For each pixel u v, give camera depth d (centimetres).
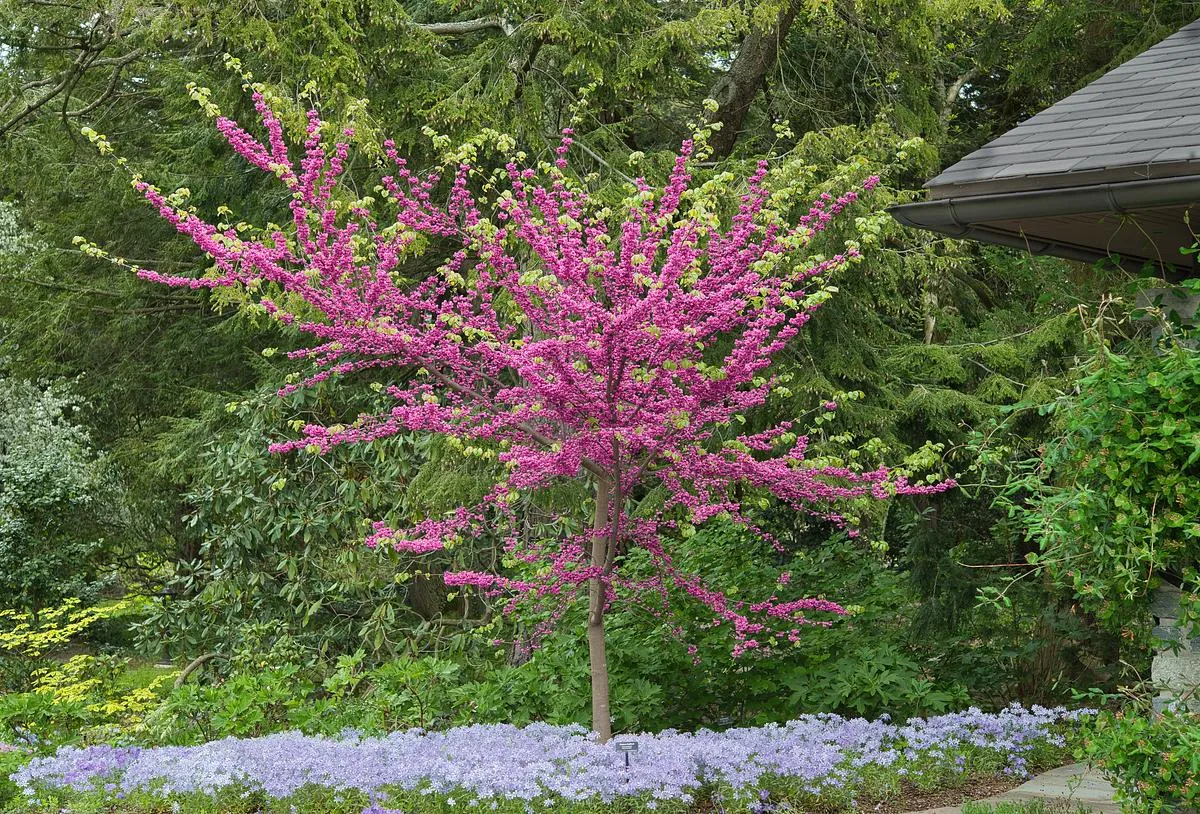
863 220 615
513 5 1021
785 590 834
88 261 1541
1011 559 966
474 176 1038
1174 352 457
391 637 1116
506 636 1028
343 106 945
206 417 1241
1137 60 656
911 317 1311
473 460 970
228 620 1150
